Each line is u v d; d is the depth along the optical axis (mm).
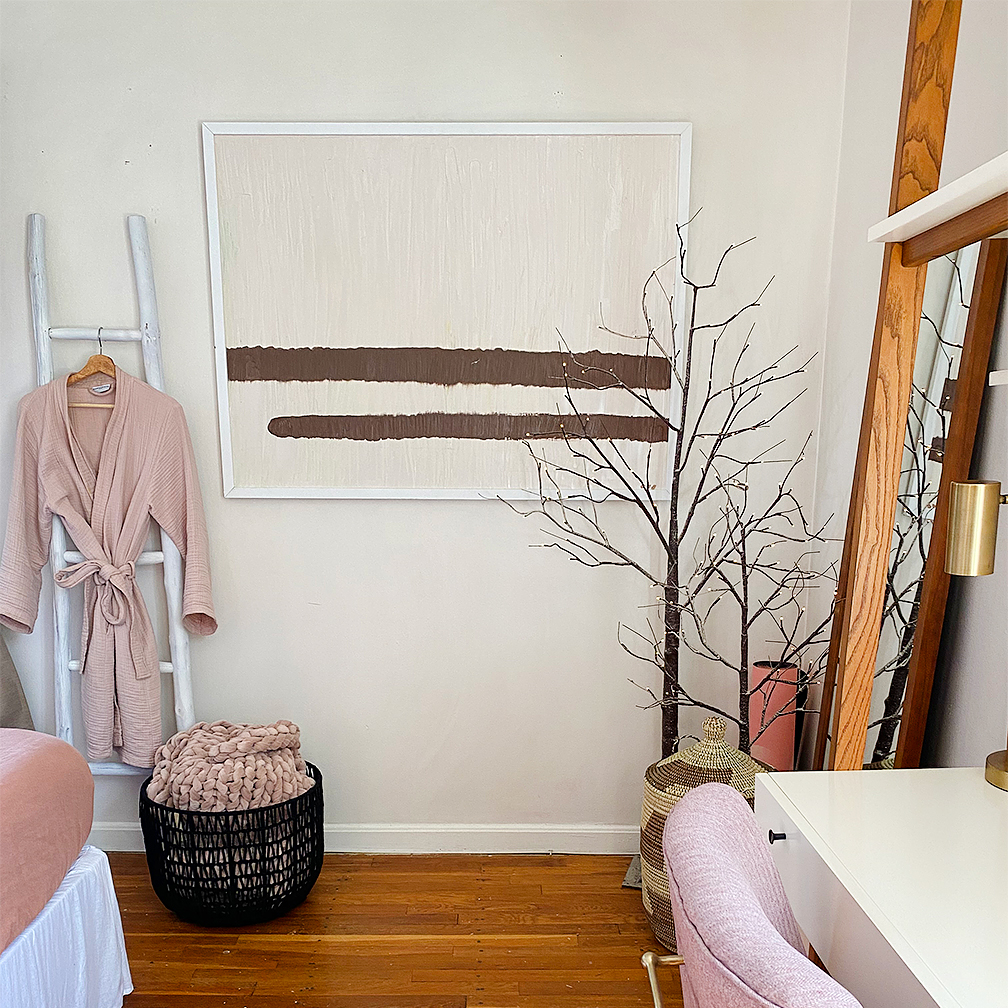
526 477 2436
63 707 2438
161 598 2494
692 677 2510
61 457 2346
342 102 2334
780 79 2295
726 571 2469
